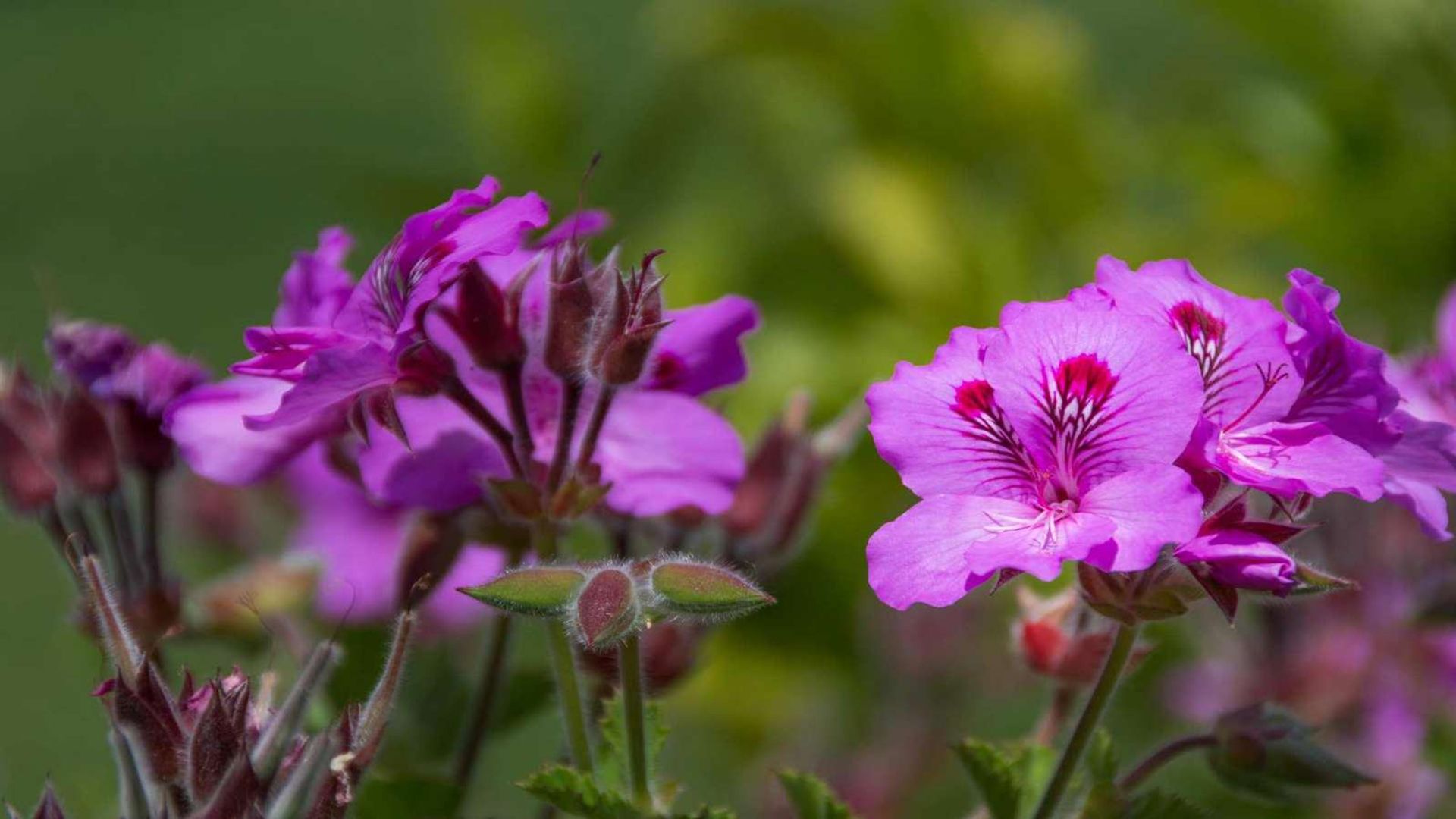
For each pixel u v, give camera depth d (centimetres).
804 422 69
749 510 68
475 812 70
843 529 84
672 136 91
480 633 74
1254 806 76
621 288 63
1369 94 91
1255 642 78
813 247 91
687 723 86
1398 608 76
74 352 67
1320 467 61
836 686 84
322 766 60
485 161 88
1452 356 69
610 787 64
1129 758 80
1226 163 91
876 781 80
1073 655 65
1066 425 62
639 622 61
